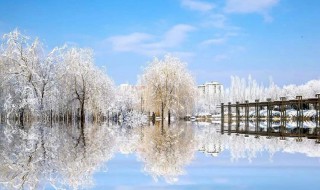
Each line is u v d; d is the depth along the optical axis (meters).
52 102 59.53
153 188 11.09
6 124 55.72
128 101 102.25
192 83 71.69
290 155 19.30
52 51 60.44
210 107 146.38
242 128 51.00
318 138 31.77
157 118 95.88
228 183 11.70
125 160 18.00
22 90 56.38
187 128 50.72
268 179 12.33
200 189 10.79
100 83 69.00
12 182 12.39
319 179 12.24
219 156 19.22
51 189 11.28
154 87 69.75
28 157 18.89
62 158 18.58
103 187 11.41
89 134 37.12
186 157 19.00
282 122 57.59
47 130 42.59
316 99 49.06
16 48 57.75
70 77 64.50
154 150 22.47
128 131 43.38
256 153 20.34
